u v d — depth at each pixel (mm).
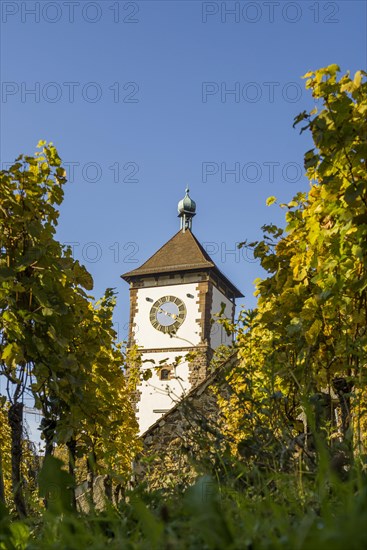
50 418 5906
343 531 1126
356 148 4227
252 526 1811
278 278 5859
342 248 4656
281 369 4078
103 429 6230
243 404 3680
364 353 3916
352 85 4223
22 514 3908
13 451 5027
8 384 5375
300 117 4312
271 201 6148
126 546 1923
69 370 6074
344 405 4035
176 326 55531
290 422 4402
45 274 5961
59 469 2555
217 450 3293
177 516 2139
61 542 2121
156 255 59312
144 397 49375
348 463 2887
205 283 56281
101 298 8523
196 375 49281
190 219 63469
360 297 4641
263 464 3051
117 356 9250
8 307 5867
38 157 6270
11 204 6074
